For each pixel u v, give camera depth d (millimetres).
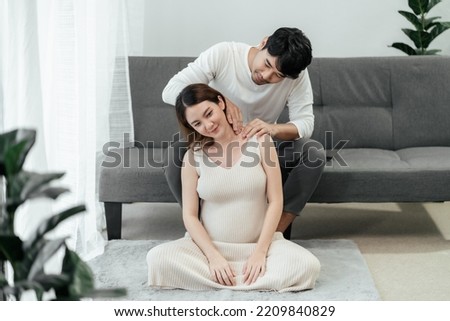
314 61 3615
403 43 3953
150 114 3518
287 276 2494
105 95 3283
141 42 3883
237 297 2471
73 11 2574
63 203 2631
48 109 2471
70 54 2590
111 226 3100
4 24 2184
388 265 2850
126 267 2760
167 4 4113
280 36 2574
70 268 1140
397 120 3584
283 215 2932
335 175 3023
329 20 4152
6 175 1127
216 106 2592
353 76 3604
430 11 4211
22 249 1114
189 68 2844
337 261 2842
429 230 3324
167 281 2533
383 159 3266
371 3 4137
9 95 2197
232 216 2639
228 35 4160
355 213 3615
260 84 2760
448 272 2773
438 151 3408
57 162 2566
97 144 3289
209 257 2576
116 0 3359
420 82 3590
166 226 3365
